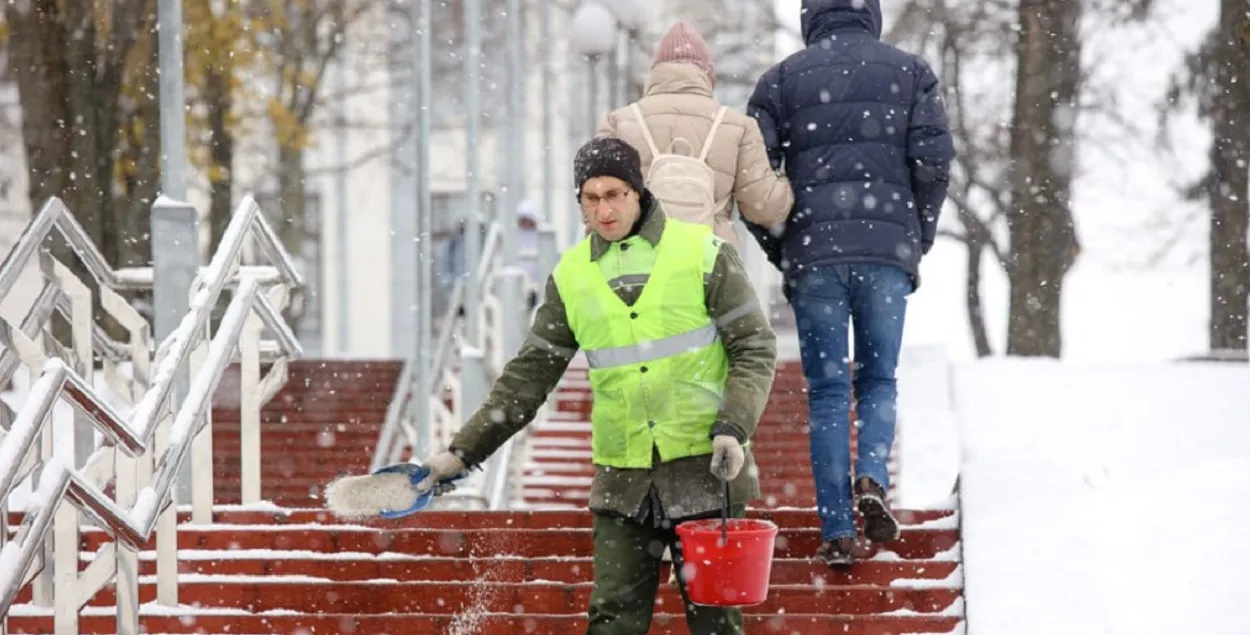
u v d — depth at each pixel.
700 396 15.93
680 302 15.85
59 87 49.16
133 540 18.52
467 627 20.53
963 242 87.19
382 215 114.25
